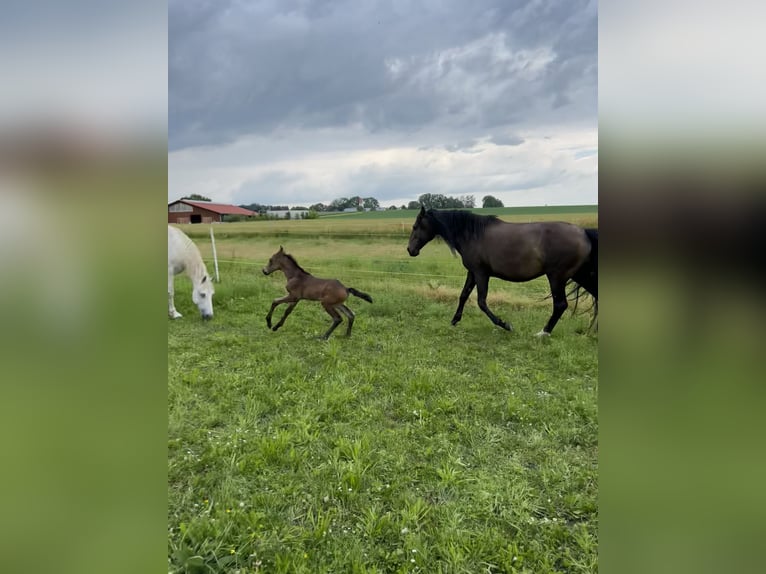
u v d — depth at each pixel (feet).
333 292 16.55
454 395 11.62
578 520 6.97
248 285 24.17
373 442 9.14
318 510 7.03
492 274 17.78
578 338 16.69
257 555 6.05
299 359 14.55
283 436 9.10
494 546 6.35
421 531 6.65
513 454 8.93
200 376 12.60
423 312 20.61
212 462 8.25
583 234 16.35
